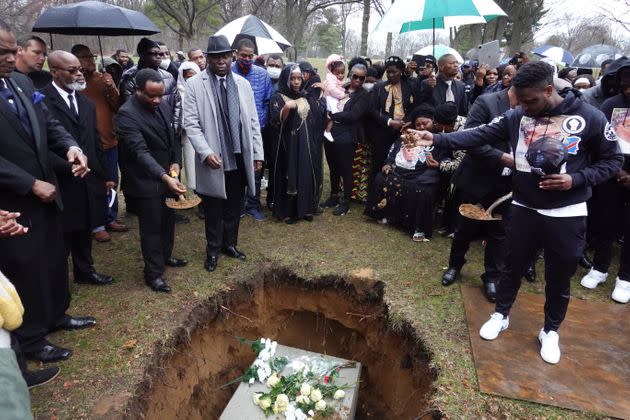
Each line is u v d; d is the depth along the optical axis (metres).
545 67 2.43
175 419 3.21
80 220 3.53
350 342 4.51
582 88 5.69
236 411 3.55
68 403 2.58
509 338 3.24
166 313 3.46
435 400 2.71
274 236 4.91
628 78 3.32
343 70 5.76
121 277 3.98
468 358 3.06
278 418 3.48
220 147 3.79
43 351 2.89
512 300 3.18
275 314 4.48
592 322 3.46
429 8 4.46
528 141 2.68
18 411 1.36
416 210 4.79
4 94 2.64
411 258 4.44
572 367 2.96
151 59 4.63
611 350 3.14
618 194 3.67
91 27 4.31
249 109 3.97
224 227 4.29
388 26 4.64
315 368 4.02
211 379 3.80
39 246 2.78
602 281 4.02
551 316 3.01
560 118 2.55
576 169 2.57
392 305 3.64
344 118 5.20
